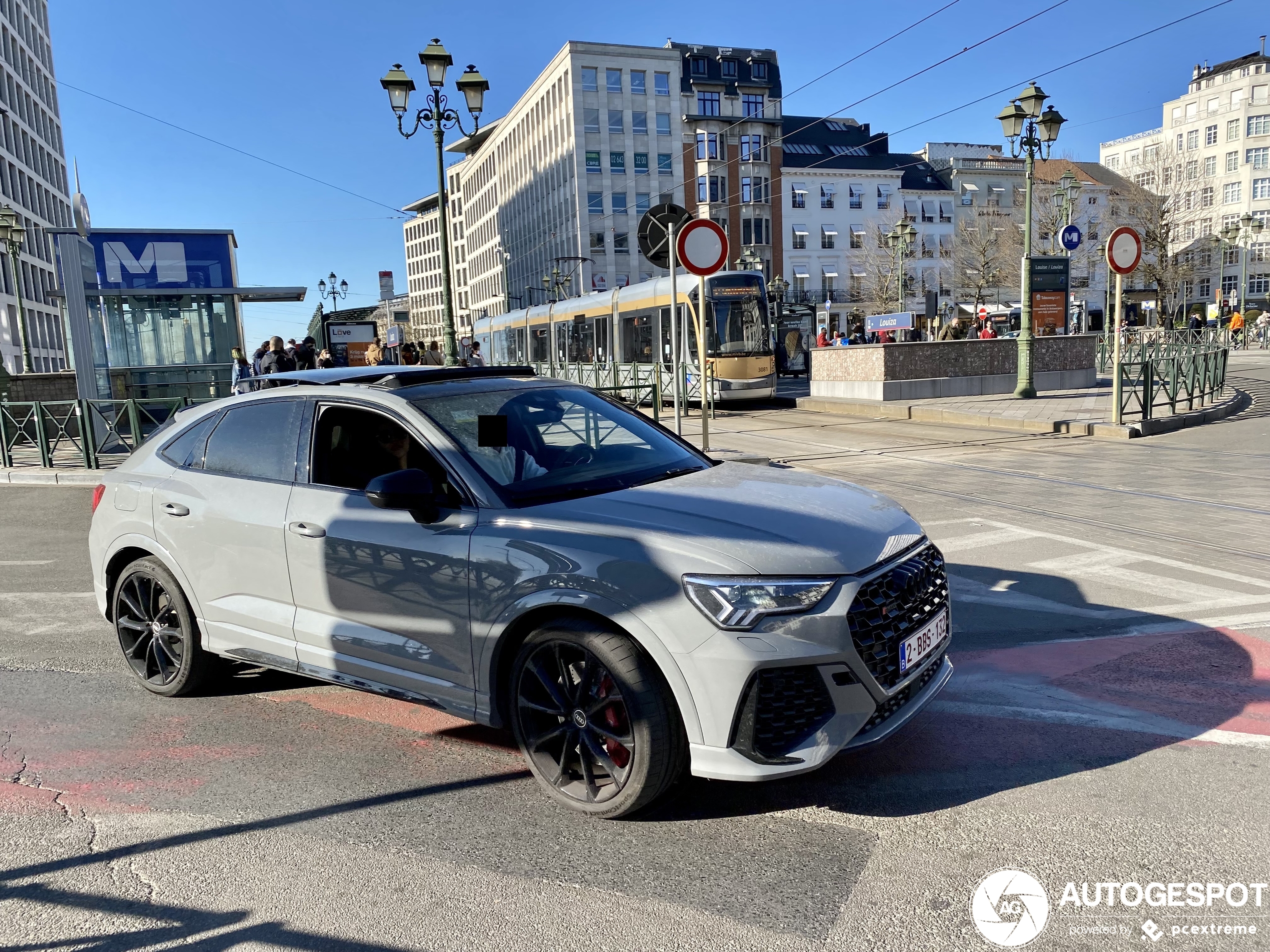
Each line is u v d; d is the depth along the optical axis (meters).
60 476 12.52
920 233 72.19
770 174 68.69
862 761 3.39
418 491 3.18
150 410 13.53
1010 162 74.62
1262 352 37.09
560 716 3.06
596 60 63.28
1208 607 5.11
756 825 2.96
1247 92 82.81
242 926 2.51
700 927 2.43
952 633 4.83
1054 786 3.13
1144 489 8.73
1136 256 12.98
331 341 33.97
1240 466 9.98
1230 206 85.25
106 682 4.63
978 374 19.08
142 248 17.64
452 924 2.49
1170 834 2.80
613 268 64.56
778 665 2.71
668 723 2.85
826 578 2.79
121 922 2.55
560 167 66.69
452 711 3.29
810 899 2.54
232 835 3.02
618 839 2.91
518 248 80.25
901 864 2.70
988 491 8.90
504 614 3.08
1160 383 14.40
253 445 4.03
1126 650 4.47
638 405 14.96
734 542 2.85
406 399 3.65
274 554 3.76
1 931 2.53
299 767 3.55
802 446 12.92
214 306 18.22
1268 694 3.84
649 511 3.09
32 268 60.44
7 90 57.50
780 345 31.61
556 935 2.42
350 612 3.53
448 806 3.19
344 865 2.81
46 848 2.97
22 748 3.81
